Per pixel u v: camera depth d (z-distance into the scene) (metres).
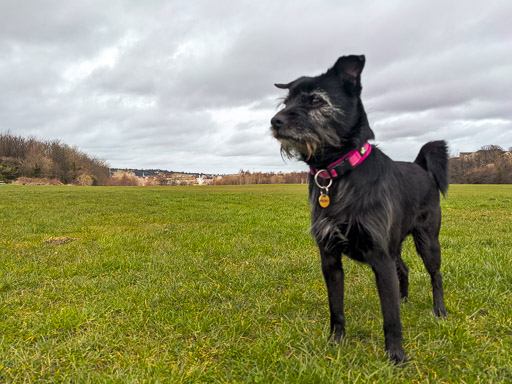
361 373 0.72
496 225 2.74
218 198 6.46
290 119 0.79
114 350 0.84
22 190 9.11
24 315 1.01
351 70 0.81
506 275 1.29
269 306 1.09
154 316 1.01
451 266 1.43
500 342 0.83
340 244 0.80
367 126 0.84
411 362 0.75
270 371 0.74
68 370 0.76
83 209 4.10
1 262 1.57
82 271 1.45
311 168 0.86
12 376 0.73
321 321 1.00
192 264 1.56
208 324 0.97
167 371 0.75
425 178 1.00
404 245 1.90
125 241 2.06
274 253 1.79
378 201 0.77
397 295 0.77
